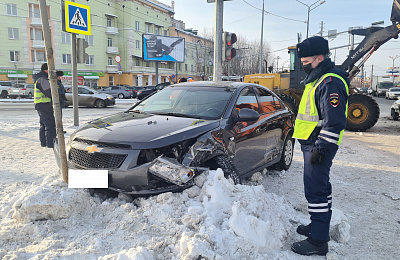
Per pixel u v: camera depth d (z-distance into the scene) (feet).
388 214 12.58
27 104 71.31
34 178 15.49
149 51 130.72
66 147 12.28
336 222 10.46
